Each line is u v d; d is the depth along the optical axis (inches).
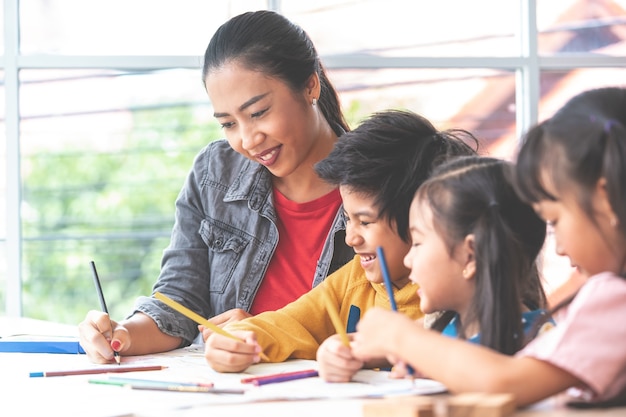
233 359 68.2
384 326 53.4
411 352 51.5
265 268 89.6
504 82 180.4
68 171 204.5
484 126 180.5
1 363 77.7
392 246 74.1
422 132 76.3
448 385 49.8
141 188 213.8
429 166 73.4
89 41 178.2
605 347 47.6
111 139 205.8
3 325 104.5
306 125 84.3
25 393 62.5
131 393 60.4
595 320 47.9
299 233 89.9
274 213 89.7
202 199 92.7
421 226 62.6
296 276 89.5
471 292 61.5
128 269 216.1
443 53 179.2
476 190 61.0
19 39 170.9
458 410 43.7
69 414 54.6
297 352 75.0
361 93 177.6
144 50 178.5
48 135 197.9
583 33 181.2
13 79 167.6
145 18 178.1
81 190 207.9
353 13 178.1
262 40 81.4
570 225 50.3
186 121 208.5
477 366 48.8
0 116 170.4
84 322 78.2
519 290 61.1
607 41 181.5
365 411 45.4
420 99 179.0
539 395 48.0
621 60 180.5
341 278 80.7
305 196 89.9
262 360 73.4
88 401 58.5
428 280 61.9
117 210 214.2
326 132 89.8
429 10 178.7
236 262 90.4
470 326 61.6
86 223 210.8
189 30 178.1
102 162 208.1
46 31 176.9
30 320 111.3
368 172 73.0
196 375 68.0
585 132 49.5
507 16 179.5
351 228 75.9
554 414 46.8
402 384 59.4
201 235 91.5
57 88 191.0
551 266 155.0
